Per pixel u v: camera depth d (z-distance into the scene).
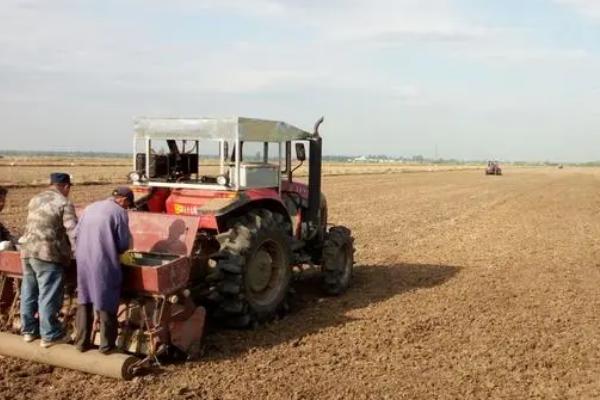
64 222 6.00
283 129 8.22
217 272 6.92
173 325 6.15
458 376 6.13
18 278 6.52
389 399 5.53
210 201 7.15
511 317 8.37
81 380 5.70
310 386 5.75
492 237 16.30
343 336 7.26
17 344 6.04
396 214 21.41
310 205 9.05
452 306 8.87
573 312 8.76
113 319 5.87
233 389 5.62
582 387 5.97
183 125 7.51
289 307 8.17
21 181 31.34
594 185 48.31
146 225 6.88
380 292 9.62
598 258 13.42
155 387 5.60
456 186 41.19
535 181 53.69
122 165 64.31
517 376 6.18
